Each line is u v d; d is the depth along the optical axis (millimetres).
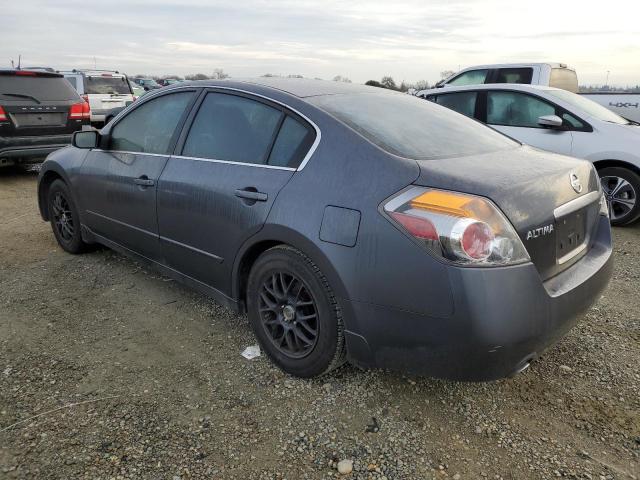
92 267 4457
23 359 3016
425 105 3402
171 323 3488
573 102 6473
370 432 2441
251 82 3248
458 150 2740
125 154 3883
